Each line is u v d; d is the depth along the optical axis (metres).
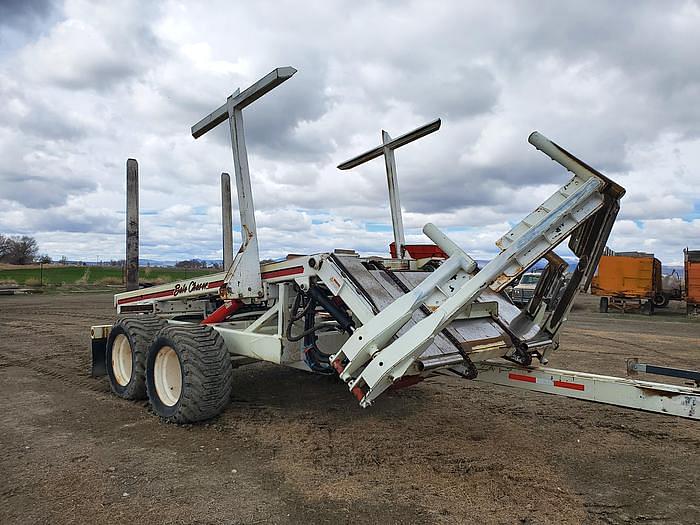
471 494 3.55
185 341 4.91
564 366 8.32
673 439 4.73
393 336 3.94
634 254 23.09
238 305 5.58
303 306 5.05
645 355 9.66
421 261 5.68
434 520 3.18
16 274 44.03
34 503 3.35
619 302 21.77
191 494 3.49
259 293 5.14
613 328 14.90
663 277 22.70
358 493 3.53
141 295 7.18
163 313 6.94
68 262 65.44
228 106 5.18
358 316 4.21
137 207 9.04
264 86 4.68
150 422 5.09
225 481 3.70
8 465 3.98
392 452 4.32
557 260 4.78
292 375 7.20
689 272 19.81
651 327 15.30
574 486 3.71
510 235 3.83
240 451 4.30
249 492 3.53
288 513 3.24
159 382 5.24
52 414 5.37
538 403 5.89
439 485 3.68
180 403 4.85
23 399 5.98
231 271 5.25
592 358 9.19
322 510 3.29
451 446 4.48
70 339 10.88
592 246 4.25
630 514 3.30
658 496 3.57
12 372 7.52
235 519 3.16
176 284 6.48
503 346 4.32
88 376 7.23
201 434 4.72
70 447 4.38
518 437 4.75
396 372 3.60
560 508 3.37
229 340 5.56
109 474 3.81
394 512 3.27
